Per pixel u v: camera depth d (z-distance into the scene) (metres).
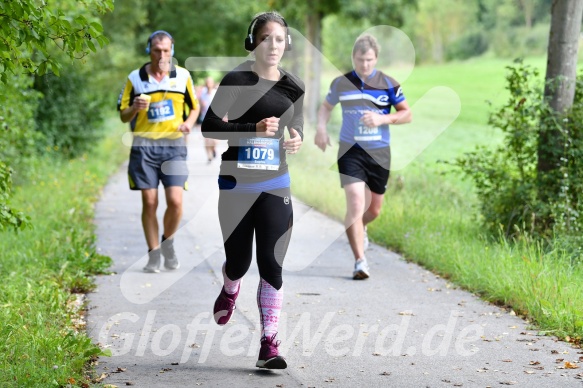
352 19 51.75
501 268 15.06
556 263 14.97
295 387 9.98
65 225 21.08
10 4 10.32
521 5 127.50
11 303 12.95
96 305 14.02
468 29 135.75
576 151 17.23
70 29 10.82
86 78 40.03
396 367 10.77
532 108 17.53
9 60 11.15
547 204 17.28
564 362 10.84
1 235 18.20
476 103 70.44
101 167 37.44
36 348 10.59
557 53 17.66
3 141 20.39
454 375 10.40
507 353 11.30
